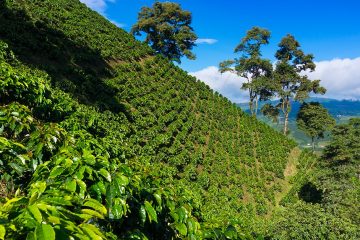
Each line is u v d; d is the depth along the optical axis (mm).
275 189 33969
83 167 3404
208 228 4484
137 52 40938
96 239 2352
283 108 72250
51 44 26109
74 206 2844
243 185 30703
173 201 4602
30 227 2117
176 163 24656
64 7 37594
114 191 3398
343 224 14906
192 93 41469
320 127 66188
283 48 71188
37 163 4625
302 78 68438
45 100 8508
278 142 45156
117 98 26812
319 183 26141
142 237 3525
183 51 65688
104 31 39594
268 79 68188
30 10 28875
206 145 33344
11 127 5398
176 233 4512
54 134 5137
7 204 2510
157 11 66000
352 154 34844
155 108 30922
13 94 7883
